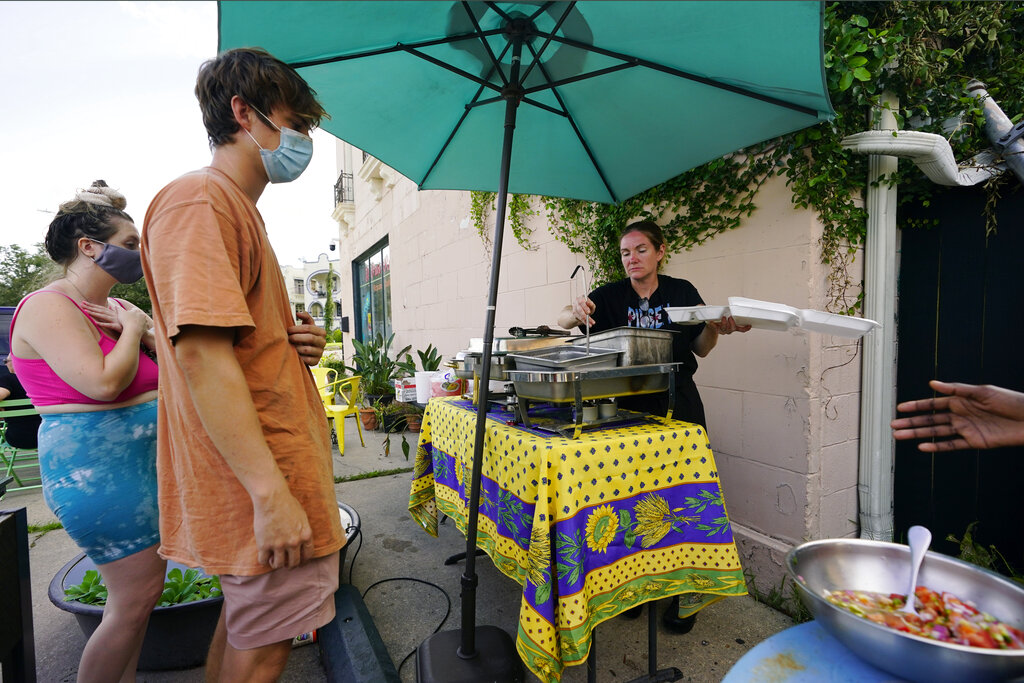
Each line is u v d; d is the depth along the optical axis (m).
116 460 1.39
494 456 1.78
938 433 0.96
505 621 2.07
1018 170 1.89
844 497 2.21
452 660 1.70
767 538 2.23
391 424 5.17
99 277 1.48
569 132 2.24
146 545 1.43
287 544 1.00
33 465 4.45
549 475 1.44
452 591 2.33
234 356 0.95
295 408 1.09
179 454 1.04
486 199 4.50
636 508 1.54
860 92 1.93
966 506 2.15
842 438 2.18
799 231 2.06
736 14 1.32
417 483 2.48
